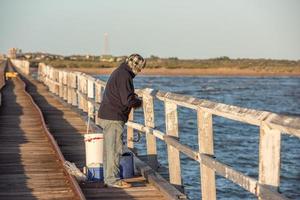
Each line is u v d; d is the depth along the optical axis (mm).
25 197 9445
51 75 38375
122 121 9828
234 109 6254
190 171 19812
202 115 7625
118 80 9648
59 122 20594
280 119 5117
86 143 10398
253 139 30297
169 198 8680
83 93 22094
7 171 11664
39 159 13047
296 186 18703
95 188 9852
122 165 10570
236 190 17453
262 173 5461
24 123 20219
